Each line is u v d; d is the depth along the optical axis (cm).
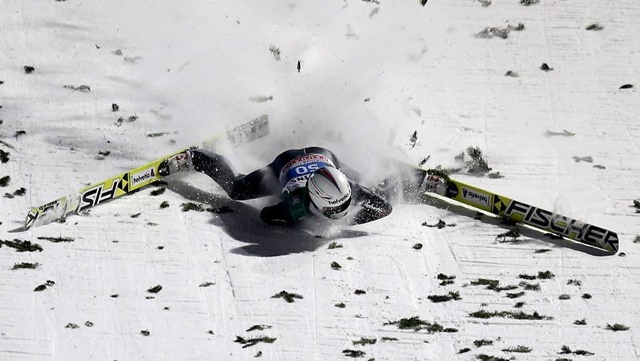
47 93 5188
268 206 4403
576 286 4084
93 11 6066
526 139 5197
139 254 4053
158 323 3703
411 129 5181
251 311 3794
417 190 4509
